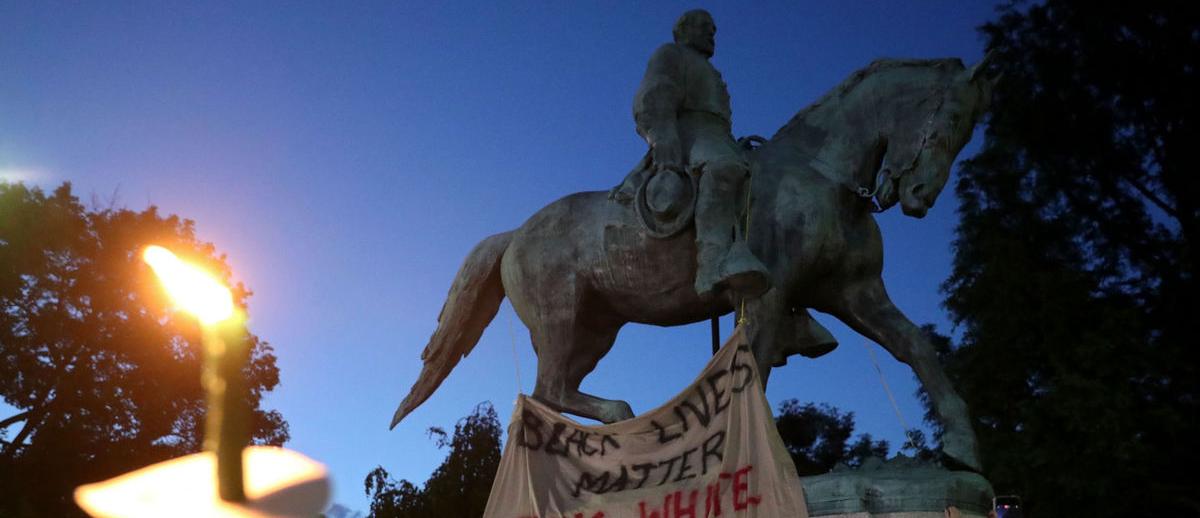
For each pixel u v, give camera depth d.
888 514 4.63
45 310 19.77
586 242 5.86
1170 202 16.14
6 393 19.42
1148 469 12.45
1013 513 4.64
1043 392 13.62
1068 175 16.08
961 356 14.70
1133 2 15.95
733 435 4.52
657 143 5.62
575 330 5.91
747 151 5.83
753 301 5.25
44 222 20.02
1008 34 16.55
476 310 6.29
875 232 5.59
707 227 5.36
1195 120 15.91
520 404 5.06
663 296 5.70
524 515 4.80
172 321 20.47
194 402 20.44
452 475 15.86
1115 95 16.23
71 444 19.23
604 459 4.78
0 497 18.14
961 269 15.25
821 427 22.59
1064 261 15.36
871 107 5.57
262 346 20.58
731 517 4.38
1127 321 13.34
